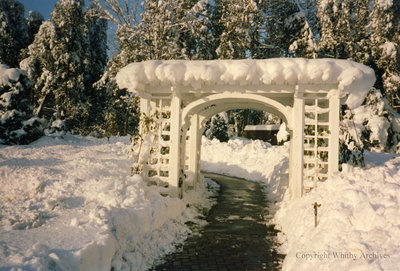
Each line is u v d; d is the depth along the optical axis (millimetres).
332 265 4109
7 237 4852
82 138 18812
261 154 19641
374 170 6789
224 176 18031
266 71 8516
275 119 38438
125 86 9039
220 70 8617
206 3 32312
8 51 32688
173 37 25312
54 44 27609
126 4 24328
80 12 29203
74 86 28438
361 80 8172
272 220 8820
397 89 31984
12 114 14906
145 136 9484
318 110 8891
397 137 24797
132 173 9383
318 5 31391
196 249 6559
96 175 8859
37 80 27531
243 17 30016
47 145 14312
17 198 7316
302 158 8828
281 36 33500
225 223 8547
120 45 24562
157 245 6508
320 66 8234
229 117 40125
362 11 32125
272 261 5910
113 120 30578
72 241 4707
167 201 8055
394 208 4688
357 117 23984
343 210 5316
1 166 9000
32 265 3736
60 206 6746
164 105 10375
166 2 22812
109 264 4895
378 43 30359
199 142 13516
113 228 5594
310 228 5828
